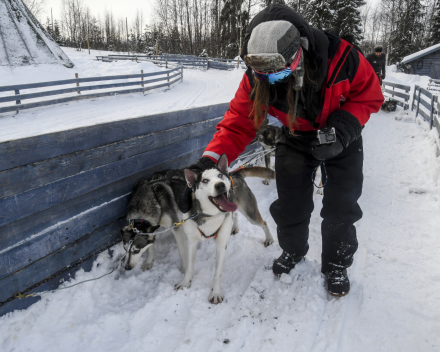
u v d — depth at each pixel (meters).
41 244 2.08
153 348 1.96
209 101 12.55
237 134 2.23
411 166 4.99
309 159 2.10
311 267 2.55
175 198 2.84
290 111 1.68
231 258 2.85
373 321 2.05
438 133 5.25
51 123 8.48
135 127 2.77
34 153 1.94
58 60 14.95
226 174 2.24
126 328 2.13
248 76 1.85
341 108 1.77
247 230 3.32
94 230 2.50
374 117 9.52
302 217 2.23
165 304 2.30
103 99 12.02
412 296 2.24
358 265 2.63
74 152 2.22
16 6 14.03
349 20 23.23
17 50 13.60
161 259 2.91
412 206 3.65
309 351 1.84
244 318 2.09
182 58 29.88
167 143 3.22
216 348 1.87
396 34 31.38
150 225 2.57
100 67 18.14
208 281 2.57
